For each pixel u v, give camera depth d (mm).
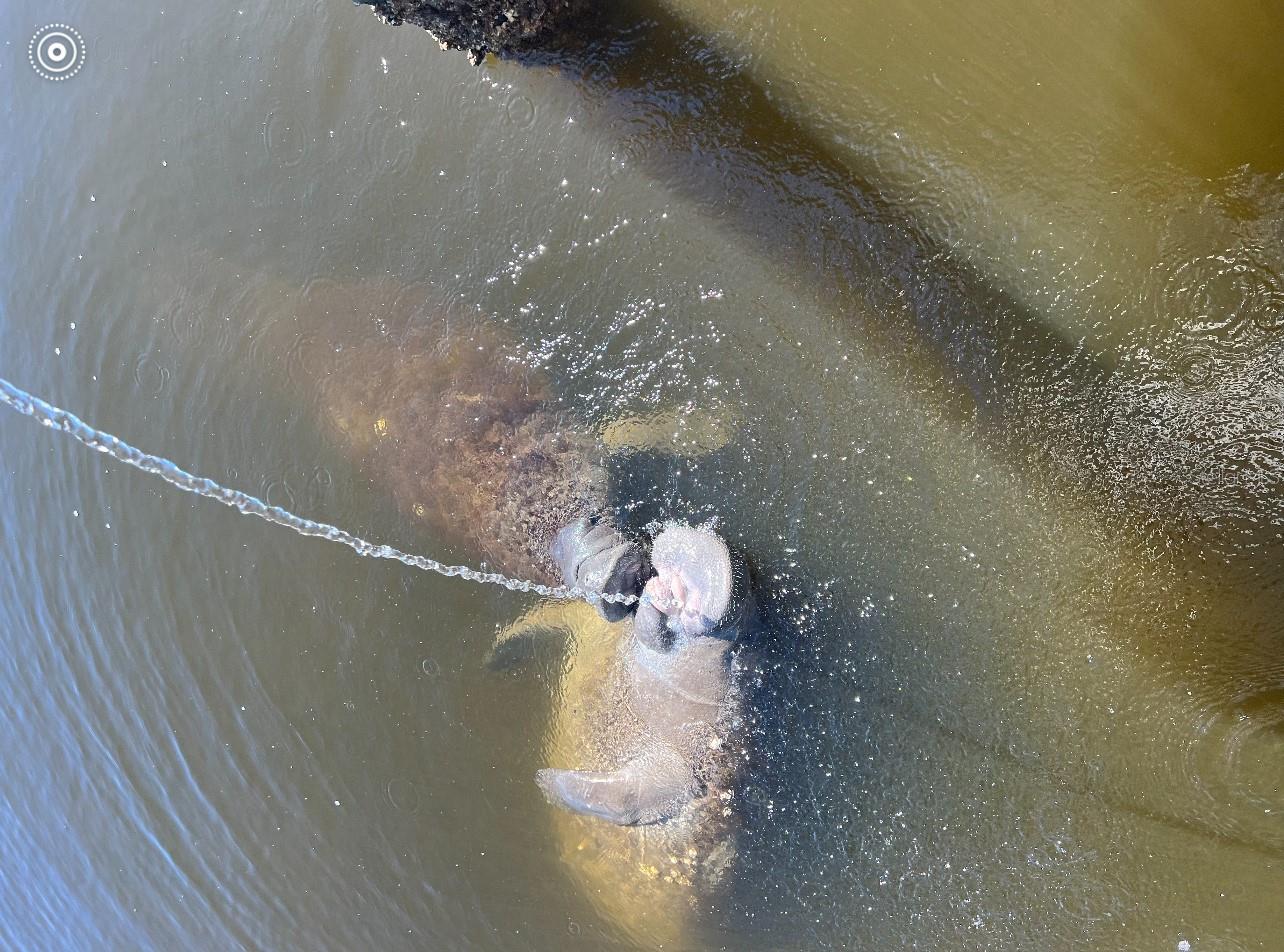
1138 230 3850
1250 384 3746
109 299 4379
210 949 4133
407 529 4047
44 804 4352
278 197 4297
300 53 4324
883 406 3932
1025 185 3928
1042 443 3867
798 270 3990
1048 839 3777
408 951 4000
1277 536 3707
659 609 3635
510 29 4020
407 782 4105
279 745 4199
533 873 3984
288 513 4156
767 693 3773
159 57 4449
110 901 4238
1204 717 3756
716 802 3736
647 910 3859
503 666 4059
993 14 3980
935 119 3988
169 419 4270
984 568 3867
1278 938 3660
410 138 4227
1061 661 3828
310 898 4109
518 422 3947
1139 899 3725
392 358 4055
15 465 4434
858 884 3789
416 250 4172
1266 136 3793
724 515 3898
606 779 3705
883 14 4031
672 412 3977
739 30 4102
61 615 4387
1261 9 3805
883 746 3811
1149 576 3799
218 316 4266
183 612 4289
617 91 4129
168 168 4398
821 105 4047
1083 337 3859
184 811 4242
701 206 4051
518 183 4148
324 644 4188
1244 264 3771
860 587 3869
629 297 4043
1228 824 3727
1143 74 3883
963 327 3918
